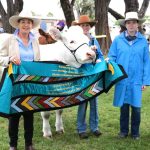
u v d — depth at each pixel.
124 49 5.89
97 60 5.55
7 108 4.59
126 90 5.92
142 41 5.93
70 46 5.18
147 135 6.39
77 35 5.22
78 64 5.29
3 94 4.59
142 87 5.95
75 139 6.15
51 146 5.83
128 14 5.83
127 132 6.26
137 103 5.90
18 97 4.93
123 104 6.07
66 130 6.70
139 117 6.10
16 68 4.81
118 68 5.36
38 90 5.07
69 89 5.29
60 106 5.27
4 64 4.84
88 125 6.94
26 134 5.30
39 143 5.95
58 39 5.32
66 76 5.23
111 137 6.28
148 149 5.72
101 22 19.28
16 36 5.01
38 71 5.02
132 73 5.88
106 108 8.41
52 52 5.42
